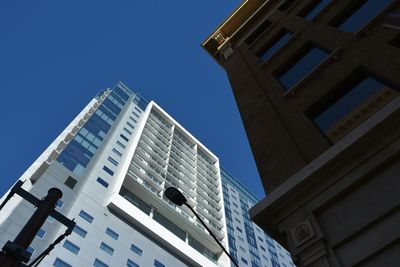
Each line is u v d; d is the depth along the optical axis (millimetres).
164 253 56656
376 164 7438
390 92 9805
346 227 7117
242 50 21234
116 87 97312
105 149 67500
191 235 70688
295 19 18359
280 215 8469
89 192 54438
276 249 93875
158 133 92875
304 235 7617
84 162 59969
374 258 6340
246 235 88125
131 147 74625
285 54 16172
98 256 45156
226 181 110062
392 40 11078
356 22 14172
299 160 9891
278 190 8711
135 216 56625
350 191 7648
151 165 78812
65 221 8594
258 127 12977
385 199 6910
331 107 11258
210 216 79438
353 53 12133
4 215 43625
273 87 14688
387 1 13422
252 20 23406
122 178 61844
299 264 7402
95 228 49062
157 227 59000
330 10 16094
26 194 8062
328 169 8125
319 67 12820
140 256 51438
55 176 52469
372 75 10852
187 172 90500
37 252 39094
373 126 7828
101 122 75500
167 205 68062
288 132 11383
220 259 71188
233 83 18156
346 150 7988
